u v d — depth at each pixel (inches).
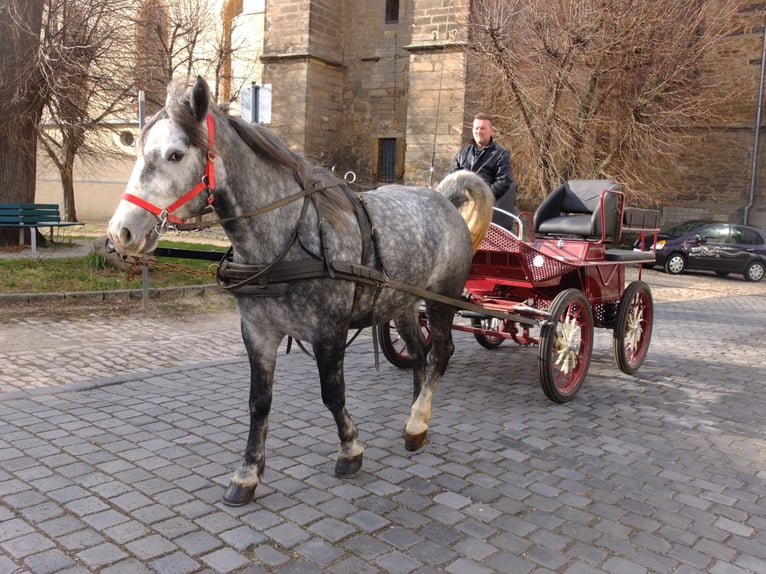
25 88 578.6
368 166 1053.8
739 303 605.9
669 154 829.8
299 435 199.8
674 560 136.8
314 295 145.5
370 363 295.7
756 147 1018.1
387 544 138.3
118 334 330.6
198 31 959.0
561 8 691.4
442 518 150.8
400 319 203.0
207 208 134.3
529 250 236.7
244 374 264.8
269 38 1002.1
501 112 763.4
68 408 215.0
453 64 866.1
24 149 602.5
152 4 761.0
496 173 272.7
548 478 176.1
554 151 719.1
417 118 903.1
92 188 1197.7
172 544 134.6
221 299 439.2
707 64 971.9
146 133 126.7
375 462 182.2
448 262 193.0
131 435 193.5
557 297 235.5
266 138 142.3
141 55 748.0
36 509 146.6
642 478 179.0
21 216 557.0
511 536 143.9
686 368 312.8
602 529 148.9
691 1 773.3
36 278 437.4
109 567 125.6
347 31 1041.5
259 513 149.4
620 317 279.3
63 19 593.3
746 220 1036.5
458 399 245.9
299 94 990.4
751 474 185.3
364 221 159.9
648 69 741.9
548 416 229.0
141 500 153.0
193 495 156.9
